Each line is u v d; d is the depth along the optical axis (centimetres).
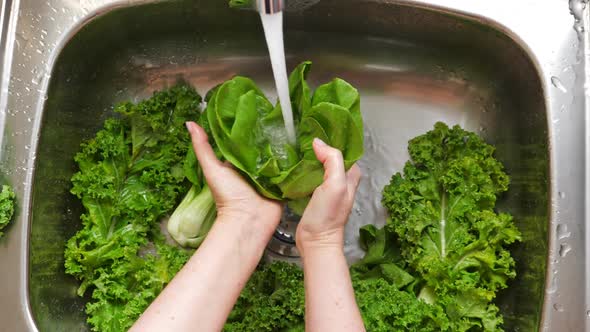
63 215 81
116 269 77
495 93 87
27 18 76
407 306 72
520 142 81
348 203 64
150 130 85
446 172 81
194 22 85
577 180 71
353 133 65
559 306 68
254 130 70
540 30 76
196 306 58
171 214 86
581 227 69
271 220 69
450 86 92
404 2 78
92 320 75
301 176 66
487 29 78
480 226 76
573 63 74
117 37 85
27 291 69
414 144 86
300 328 73
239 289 63
